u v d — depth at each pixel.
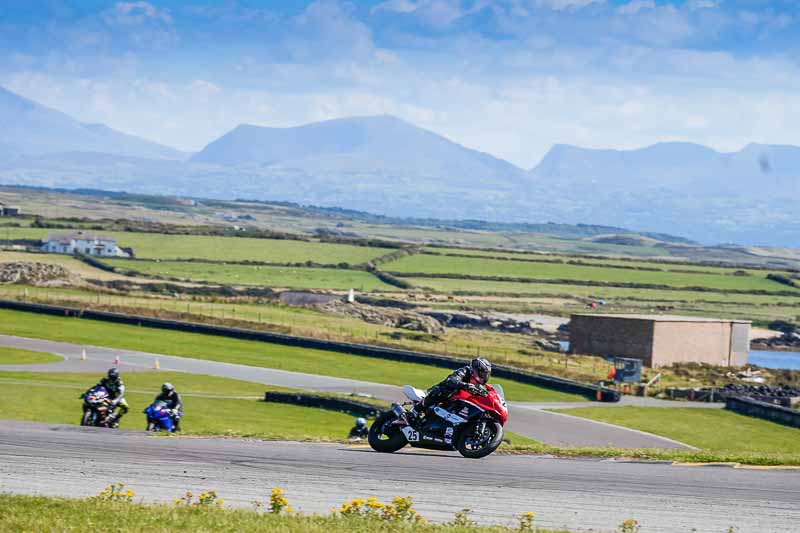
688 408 97.06
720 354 160.50
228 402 79.44
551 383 107.25
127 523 18.42
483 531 18.55
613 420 85.38
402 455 29.38
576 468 27.64
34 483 23.12
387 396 88.25
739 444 76.69
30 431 32.34
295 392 83.38
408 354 118.81
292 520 19.09
